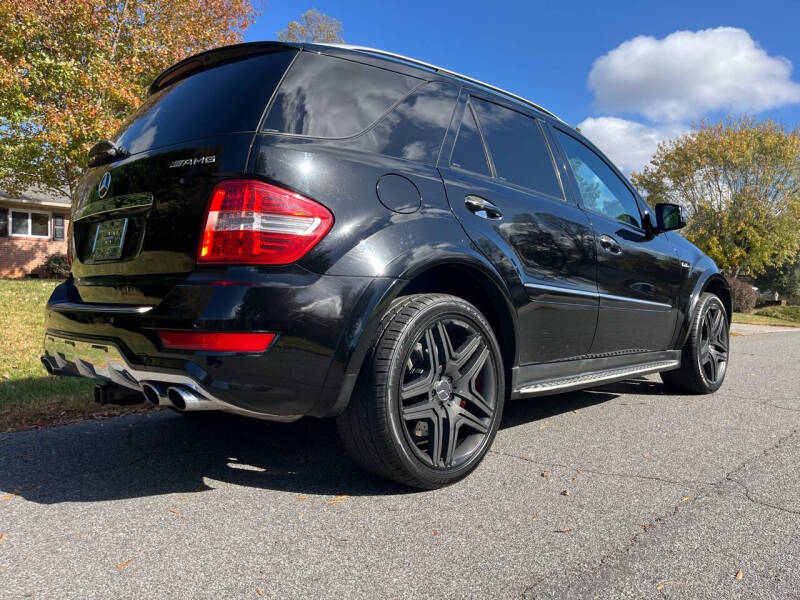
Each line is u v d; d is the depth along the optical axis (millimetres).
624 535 2045
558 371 3182
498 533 2045
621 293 3605
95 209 2596
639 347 3908
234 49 2516
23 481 2473
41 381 4234
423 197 2471
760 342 9945
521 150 3203
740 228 30688
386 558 1853
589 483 2562
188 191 2160
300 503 2285
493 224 2732
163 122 2494
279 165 2096
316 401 2125
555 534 2045
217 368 1984
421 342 2396
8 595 1612
